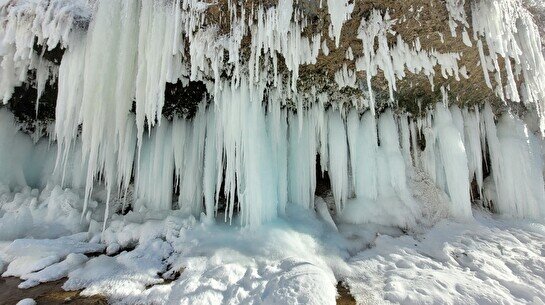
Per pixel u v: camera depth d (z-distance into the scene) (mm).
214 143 5988
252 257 4441
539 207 6348
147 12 4441
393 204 6125
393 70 4988
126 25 4551
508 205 6547
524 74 5504
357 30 4492
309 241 5020
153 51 4449
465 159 6117
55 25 4406
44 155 7188
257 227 5102
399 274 4180
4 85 5320
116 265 4281
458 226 5824
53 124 7055
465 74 5488
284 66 5164
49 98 6289
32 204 5953
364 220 6074
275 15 4141
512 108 6789
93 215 6258
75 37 4633
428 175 6570
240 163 5531
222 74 5273
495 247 5031
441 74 5535
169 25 4395
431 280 3938
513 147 6586
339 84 5484
